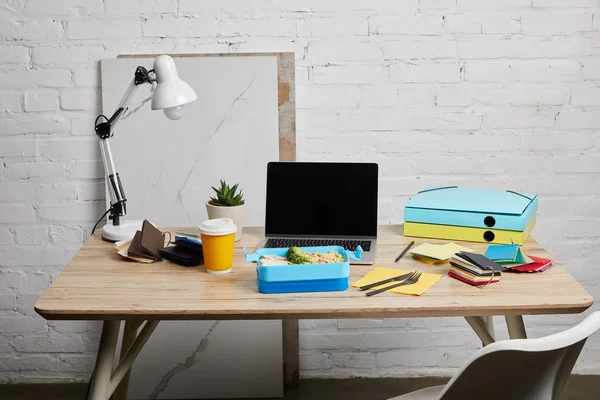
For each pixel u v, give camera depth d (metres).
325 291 1.86
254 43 2.82
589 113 2.89
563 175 2.94
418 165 2.93
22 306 2.98
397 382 3.03
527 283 1.90
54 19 2.78
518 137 2.91
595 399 2.88
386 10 2.81
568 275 1.96
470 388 1.42
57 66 2.81
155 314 1.74
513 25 2.83
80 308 1.74
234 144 2.84
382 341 3.05
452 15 2.82
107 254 2.16
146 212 2.87
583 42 2.84
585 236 2.99
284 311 1.73
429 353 3.07
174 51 2.82
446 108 2.88
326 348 3.05
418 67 2.85
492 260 1.99
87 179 2.89
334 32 2.82
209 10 2.79
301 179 2.29
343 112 2.88
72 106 2.84
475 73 2.86
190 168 2.85
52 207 2.91
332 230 2.27
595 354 3.09
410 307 1.74
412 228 2.29
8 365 3.03
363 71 2.85
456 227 2.23
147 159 2.85
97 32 2.79
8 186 2.89
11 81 2.81
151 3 2.78
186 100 2.11
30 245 2.94
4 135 2.85
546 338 1.38
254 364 2.95
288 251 1.94
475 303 1.76
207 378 2.95
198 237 2.22
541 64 2.86
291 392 2.97
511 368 1.39
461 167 2.93
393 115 2.88
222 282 1.92
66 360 3.03
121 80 2.80
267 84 2.81
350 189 2.27
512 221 2.16
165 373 2.94
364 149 2.91
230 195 2.28
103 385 1.88
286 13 2.80
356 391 2.97
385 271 1.98
